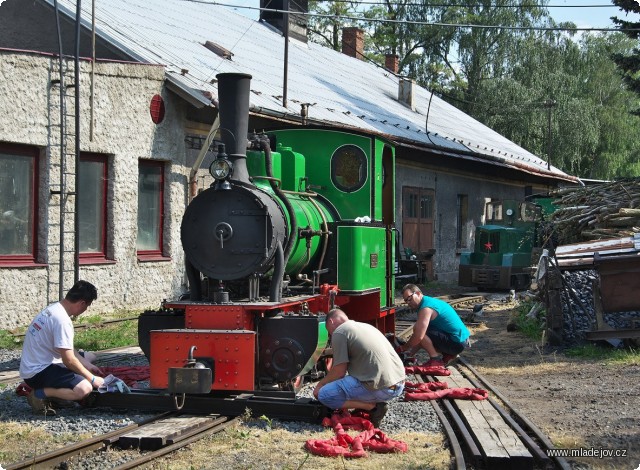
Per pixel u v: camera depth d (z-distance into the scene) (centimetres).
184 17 2222
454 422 717
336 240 936
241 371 734
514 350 1158
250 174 868
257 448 627
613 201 1378
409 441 659
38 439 649
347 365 701
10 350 1108
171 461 588
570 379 931
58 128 1344
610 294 1075
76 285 749
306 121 1694
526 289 2233
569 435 676
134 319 1357
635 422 717
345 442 632
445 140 2598
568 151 3725
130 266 1477
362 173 992
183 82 1519
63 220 1320
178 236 1583
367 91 2762
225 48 2062
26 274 1295
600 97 4000
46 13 1590
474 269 2158
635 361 1009
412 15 4044
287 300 818
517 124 3741
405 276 2117
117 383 759
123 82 1450
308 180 1005
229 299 820
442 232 2633
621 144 3969
